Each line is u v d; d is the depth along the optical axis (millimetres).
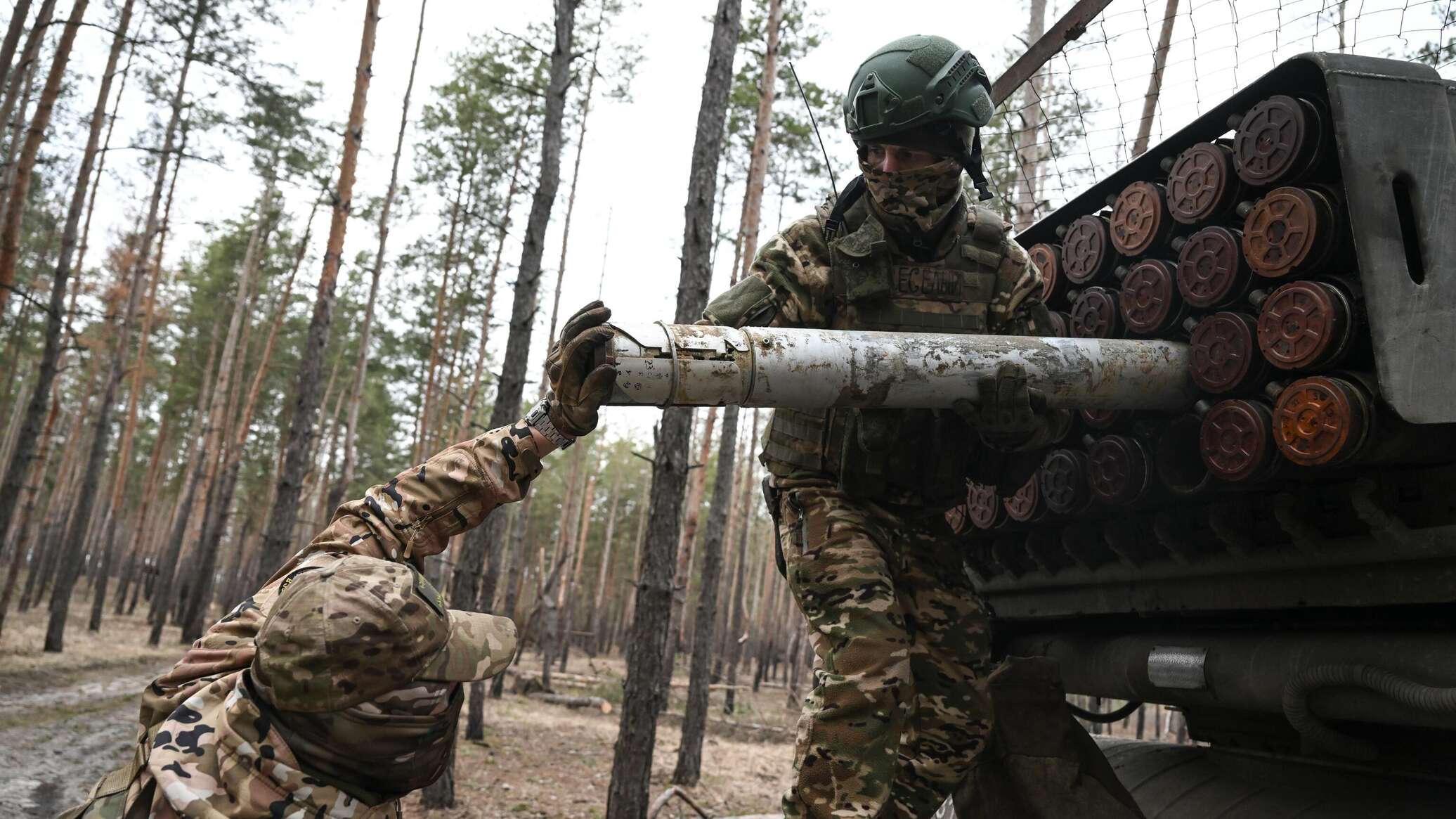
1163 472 2168
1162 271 2127
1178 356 2031
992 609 3176
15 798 7430
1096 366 1954
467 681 1368
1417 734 2082
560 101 9891
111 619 27641
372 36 13242
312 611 1253
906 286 2062
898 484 2094
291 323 31172
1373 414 1698
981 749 2148
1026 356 1906
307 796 1262
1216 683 2293
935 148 1992
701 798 11172
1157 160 2305
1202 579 2305
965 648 2197
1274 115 1890
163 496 41875
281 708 1247
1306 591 2025
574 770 11891
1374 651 1905
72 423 35719
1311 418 1751
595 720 17781
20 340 25703
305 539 33719
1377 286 1695
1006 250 2146
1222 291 1968
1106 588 2629
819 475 2125
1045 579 2803
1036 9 11375
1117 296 2330
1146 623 2740
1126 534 2412
